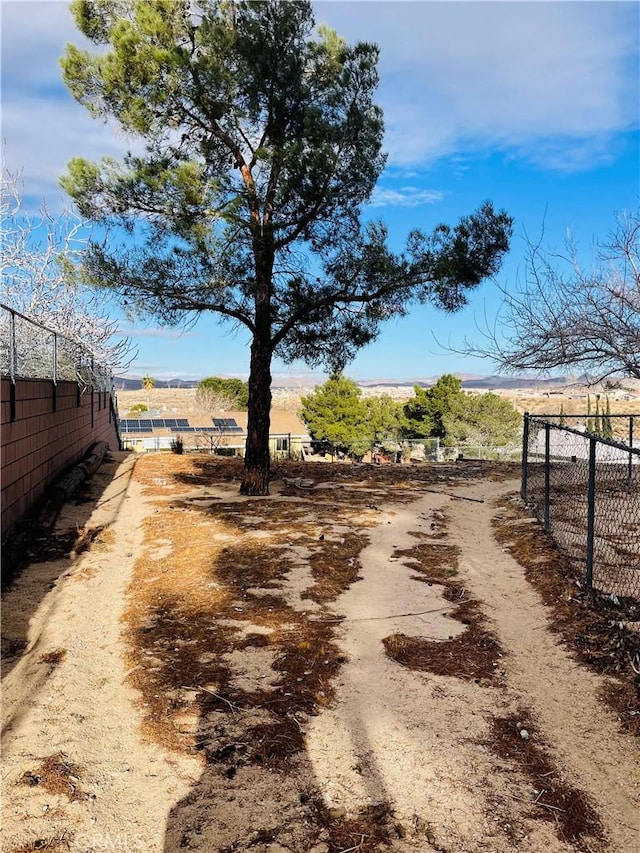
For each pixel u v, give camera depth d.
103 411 15.45
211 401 41.84
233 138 8.82
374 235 8.90
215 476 11.46
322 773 2.71
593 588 5.03
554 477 11.59
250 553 6.18
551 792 2.64
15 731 2.96
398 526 7.66
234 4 8.40
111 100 8.31
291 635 4.23
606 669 3.79
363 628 4.43
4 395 5.94
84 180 8.20
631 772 2.80
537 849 2.30
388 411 41.75
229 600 4.89
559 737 3.08
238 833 2.33
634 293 5.97
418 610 4.84
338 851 2.25
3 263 8.79
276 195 8.52
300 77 8.59
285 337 10.63
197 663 3.76
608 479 10.98
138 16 7.82
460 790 2.63
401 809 2.49
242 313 9.54
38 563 5.86
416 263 8.72
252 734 2.98
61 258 8.39
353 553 6.32
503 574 5.88
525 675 3.77
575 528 7.18
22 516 6.70
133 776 2.65
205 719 3.11
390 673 3.73
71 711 3.16
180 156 8.91
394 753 2.88
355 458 34.41
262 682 3.53
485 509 9.22
